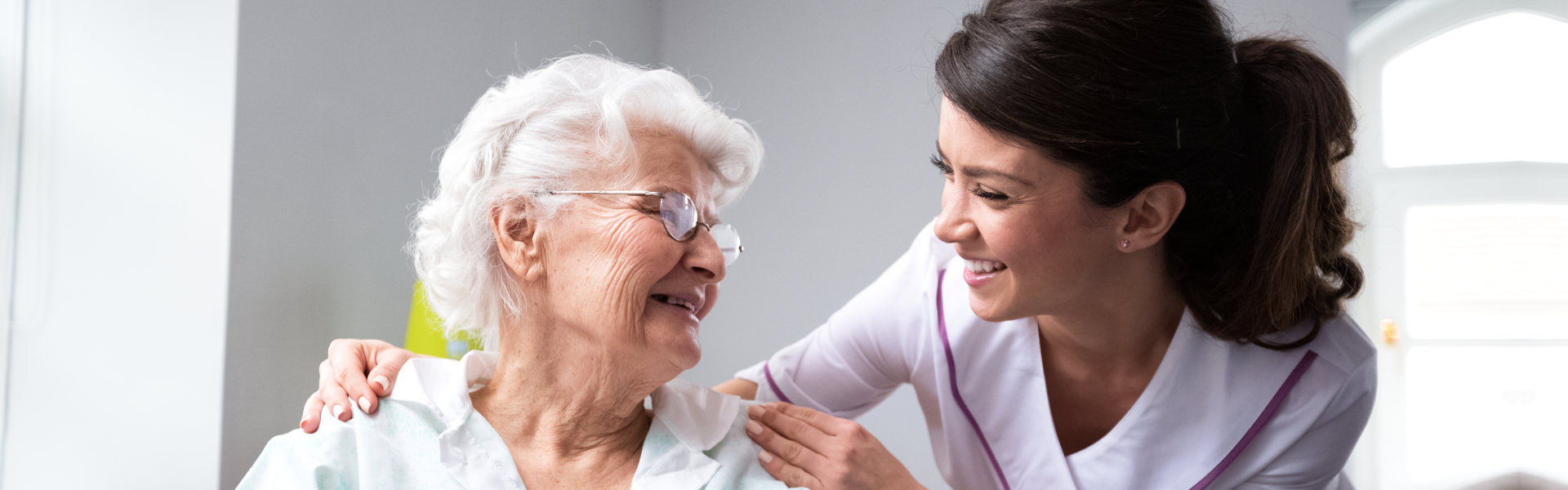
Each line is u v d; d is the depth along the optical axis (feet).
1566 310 10.93
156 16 6.36
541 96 3.43
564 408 3.50
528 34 9.54
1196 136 3.41
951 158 3.51
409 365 3.60
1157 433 4.14
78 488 6.34
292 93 6.64
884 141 11.27
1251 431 4.06
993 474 4.67
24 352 6.50
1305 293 3.86
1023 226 3.45
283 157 6.57
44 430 6.46
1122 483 4.21
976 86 3.31
